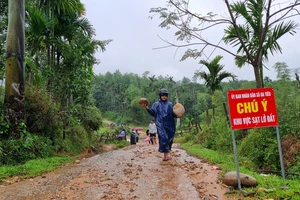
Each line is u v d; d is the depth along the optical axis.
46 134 9.38
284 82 8.38
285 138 6.57
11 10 8.10
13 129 7.75
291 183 4.40
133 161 7.31
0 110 7.93
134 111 68.62
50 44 11.60
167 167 6.34
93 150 13.20
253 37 8.45
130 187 4.75
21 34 8.19
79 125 12.48
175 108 6.80
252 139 7.57
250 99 4.60
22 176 5.72
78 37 13.20
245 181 4.39
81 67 12.58
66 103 11.80
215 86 15.20
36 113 8.95
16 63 8.04
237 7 7.44
